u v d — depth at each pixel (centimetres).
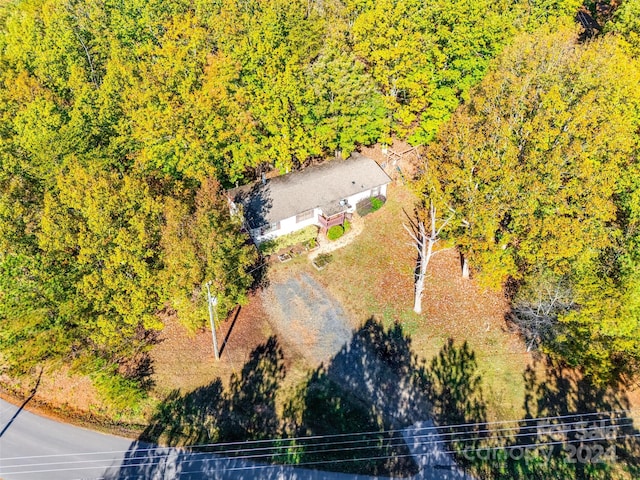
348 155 4938
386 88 4750
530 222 3359
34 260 3353
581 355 3219
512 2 5072
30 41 5428
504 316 3853
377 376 3478
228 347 3669
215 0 5816
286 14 5375
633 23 4753
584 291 3178
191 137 3978
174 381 3469
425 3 4669
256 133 4400
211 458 3047
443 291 4059
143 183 3359
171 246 3092
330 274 4197
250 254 3634
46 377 3566
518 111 3619
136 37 5550
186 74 4466
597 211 3203
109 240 3145
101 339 3247
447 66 4809
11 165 4097
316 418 3253
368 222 4650
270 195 4441
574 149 3269
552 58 3897
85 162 3919
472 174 3706
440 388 3416
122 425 3262
